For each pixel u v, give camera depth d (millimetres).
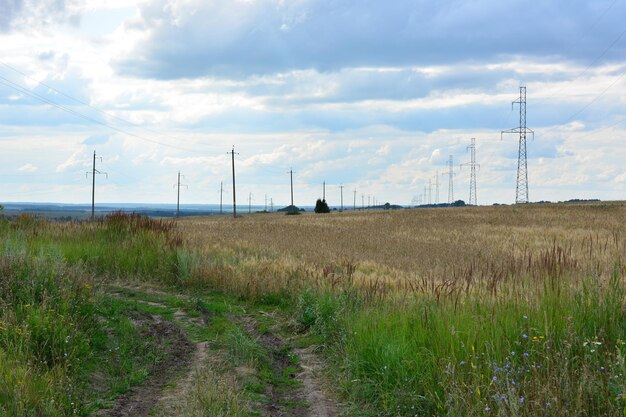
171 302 14328
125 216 22641
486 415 6051
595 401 6102
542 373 6762
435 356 7879
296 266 17891
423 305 10258
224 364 9281
